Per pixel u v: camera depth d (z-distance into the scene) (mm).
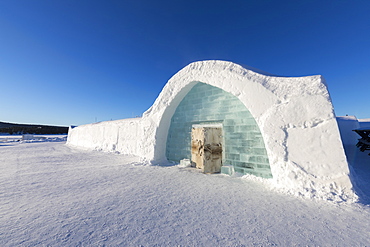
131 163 6965
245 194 3369
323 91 3629
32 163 7191
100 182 4234
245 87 4629
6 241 1821
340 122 12922
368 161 6754
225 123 5801
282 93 4078
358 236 1958
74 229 2078
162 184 4078
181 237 1934
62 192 3461
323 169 3305
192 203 2912
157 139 7039
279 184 3686
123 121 12922
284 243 1833
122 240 1872
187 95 7082
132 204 2861
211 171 5492
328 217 2404
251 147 5066
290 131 3773
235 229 2107
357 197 2928
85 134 17781
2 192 3455
